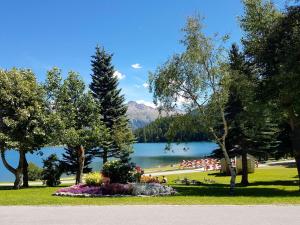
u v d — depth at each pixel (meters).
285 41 27.12
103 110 50.22
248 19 30.20
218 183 38.22
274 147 36.19
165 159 104.94
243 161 35.00
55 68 35.38
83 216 15.20
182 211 16.05
